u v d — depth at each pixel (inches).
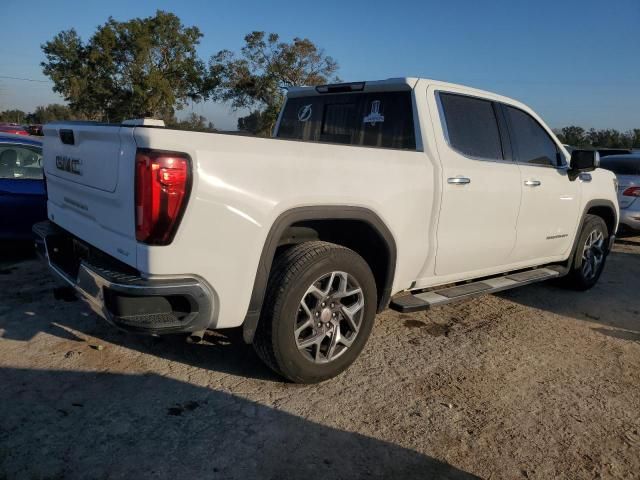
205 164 105.2
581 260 229.6
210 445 109.4
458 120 166.4
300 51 1829.5
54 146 145.3
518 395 138.6
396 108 162.6
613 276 279.0
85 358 142.3
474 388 140.9
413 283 158.1
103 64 2063.2
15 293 188.1
